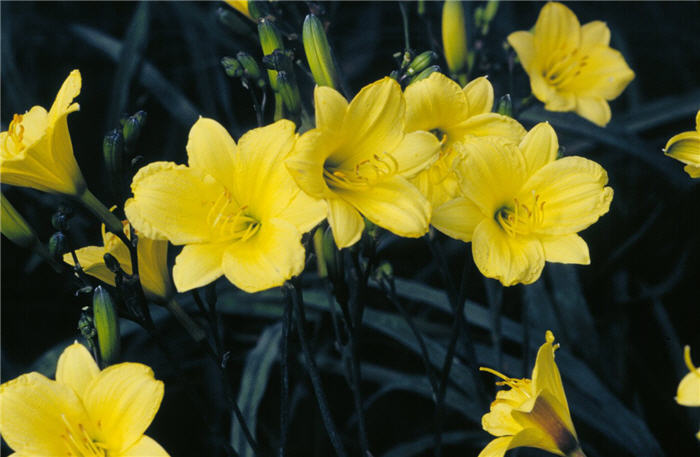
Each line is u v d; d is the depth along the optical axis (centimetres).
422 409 107
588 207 75
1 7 121
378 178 73
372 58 133
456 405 94
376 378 99
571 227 75
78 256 76
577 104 96
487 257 74
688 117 114
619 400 94
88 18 138
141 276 76
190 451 101
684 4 144
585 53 97
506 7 135
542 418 72
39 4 133
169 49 139
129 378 72
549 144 76
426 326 99
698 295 114
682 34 142
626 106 138
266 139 73
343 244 71
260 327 112
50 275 117
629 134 110
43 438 72
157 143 130
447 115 76
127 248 76
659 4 144
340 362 99
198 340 77
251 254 72
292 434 102
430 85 76
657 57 144
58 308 114
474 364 83
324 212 72
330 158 74
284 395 77
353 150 74
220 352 77
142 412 71
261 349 96
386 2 131
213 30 128
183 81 138
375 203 73
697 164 76
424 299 99
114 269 74
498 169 75
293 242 71
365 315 98
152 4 124
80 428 72
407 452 95
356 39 134
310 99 96
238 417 77
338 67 78
